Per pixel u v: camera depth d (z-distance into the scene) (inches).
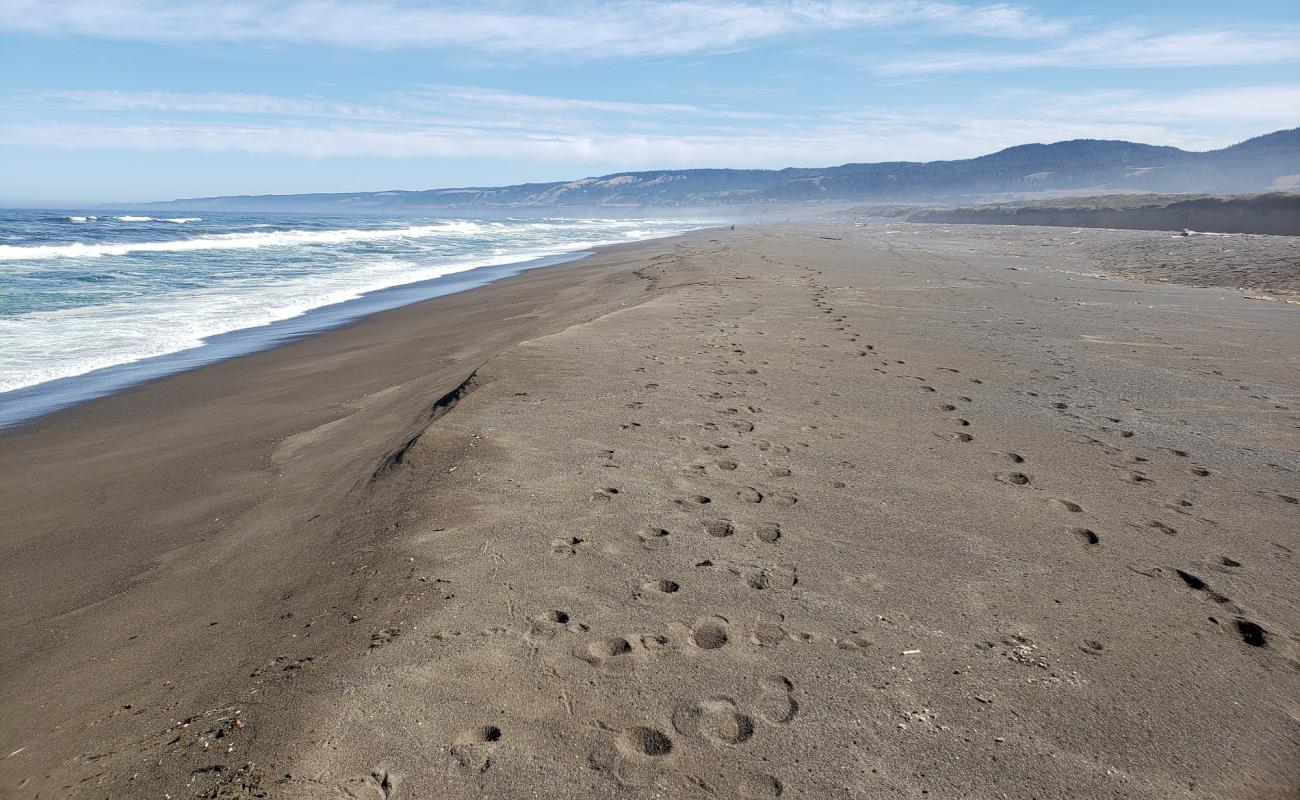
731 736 82.3
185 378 306.5
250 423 238.8
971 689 91.2
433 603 107.7
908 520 138.4
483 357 307.0
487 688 89.3
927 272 587.5
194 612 117.7
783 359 264.2
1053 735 83.7
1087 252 775.7
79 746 87.3
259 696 91.0
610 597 109.8
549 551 123.0
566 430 182.4
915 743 81.8
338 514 147.3
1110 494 152.5
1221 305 408.5
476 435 177.3
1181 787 77.2
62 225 1349.7
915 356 274.5
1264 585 118.0
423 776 76.0
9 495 181.2
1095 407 214.1
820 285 486.6
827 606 109.1
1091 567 122.7
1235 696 91.4
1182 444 183.9
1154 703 89.7
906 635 102.4
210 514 162.6
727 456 168.2
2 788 82.1
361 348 366.0
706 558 122.3
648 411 199.3
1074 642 101.7
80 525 161.6
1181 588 116.7
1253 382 244.2
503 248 1167.6
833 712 86.4
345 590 115.3
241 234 1261.1
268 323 439.8
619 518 135.6
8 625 121.9
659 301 401.7
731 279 524.4
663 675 92.4
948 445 179.6
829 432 186.9
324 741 81.3
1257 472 166.2
